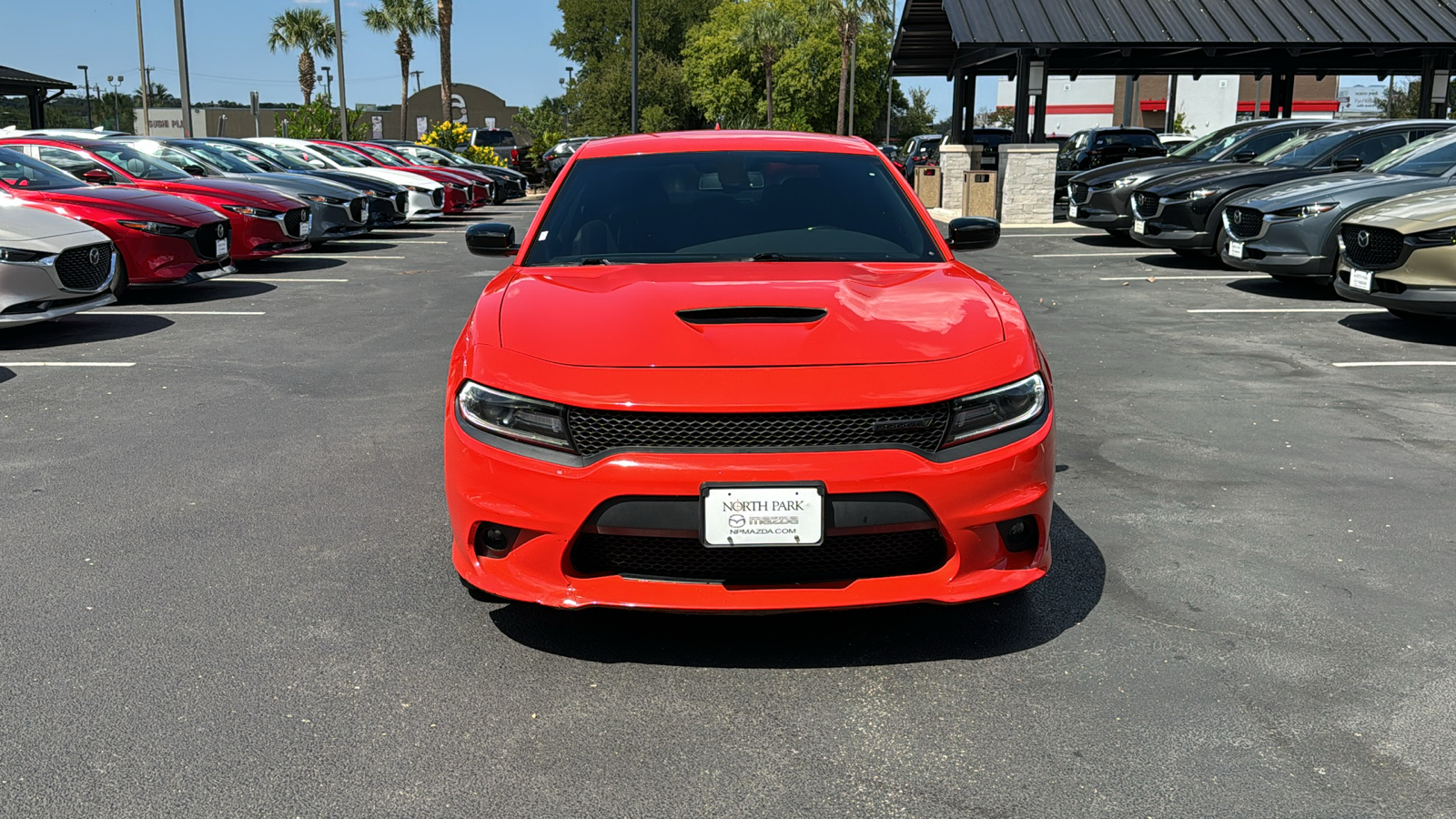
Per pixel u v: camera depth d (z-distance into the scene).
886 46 67.94
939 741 2.44
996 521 2.69
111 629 3.01
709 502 2.53
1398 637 2.95
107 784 2.25
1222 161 13.16
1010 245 14.90
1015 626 3.03
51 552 3.62
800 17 66.62
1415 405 5.68
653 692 2.67
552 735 2.46
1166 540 3.72
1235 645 2.90
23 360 7.07
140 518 3.98
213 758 2.36
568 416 2.63
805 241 3.65
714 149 4.18
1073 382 6.29
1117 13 17.86
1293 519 3.93
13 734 2.45
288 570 3.46
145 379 6.45
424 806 2.18
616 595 2.65
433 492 4.29
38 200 9.34
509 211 23.84
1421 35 17.56
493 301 3.18
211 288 10.80
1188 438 5.07
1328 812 2.15
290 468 4.62
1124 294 9.98
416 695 2.65
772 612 2.64
